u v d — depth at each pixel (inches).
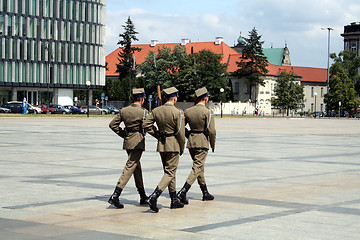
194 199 395.9
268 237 281.1
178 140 359.3
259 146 941.8
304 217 332.2
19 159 669.3
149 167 593.3
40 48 3661.4
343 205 373.7
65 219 322.7
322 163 668.7
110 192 422.3
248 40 4879.4
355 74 5516.7
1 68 3467.0
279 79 4758.9
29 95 3708.2
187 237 280.1
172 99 365.4
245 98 5044.3
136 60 5605.3
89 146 880.3
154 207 345.1
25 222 313.1
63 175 521.7
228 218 328.8
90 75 3993.6
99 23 4033.0
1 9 3442.4
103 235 283.4
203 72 4357.8
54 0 3722.9
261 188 451.2
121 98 4633.4
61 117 2566.4
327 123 2556.6
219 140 1097.4
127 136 366.3
